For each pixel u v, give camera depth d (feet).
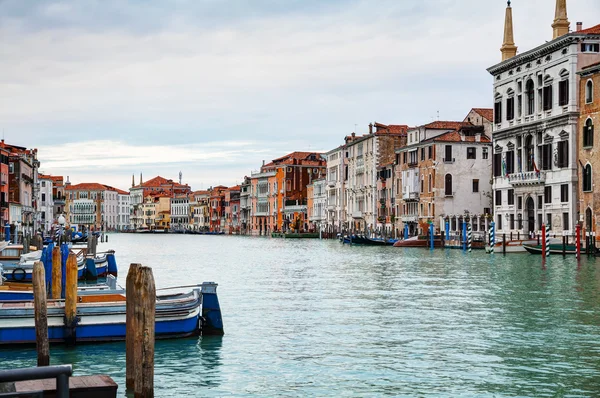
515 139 215.10
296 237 425.28
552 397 46.14
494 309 81.82
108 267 134.10
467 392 47.21
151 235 643.45
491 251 188.03
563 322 72.59
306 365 54.34
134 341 41.65
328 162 416.26
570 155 186.70
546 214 198.59
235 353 57.98
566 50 188.65
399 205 302.86
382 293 98.58
